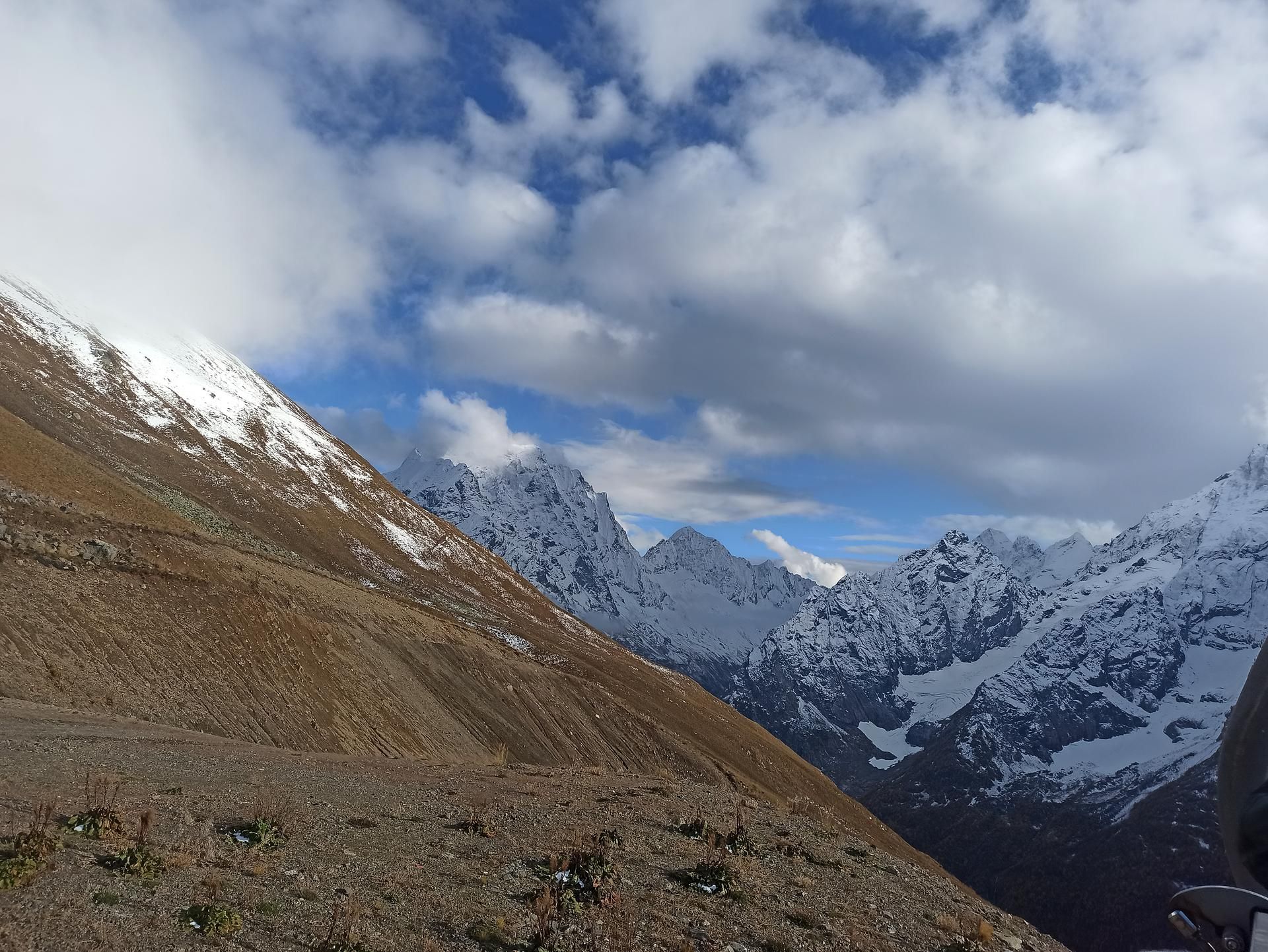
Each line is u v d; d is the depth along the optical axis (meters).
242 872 11.69
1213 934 2.82
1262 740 2.94
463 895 12.28
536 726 56.62
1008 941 14.88
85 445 85.81
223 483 105.94
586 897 13.18
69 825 12.04
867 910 15.24
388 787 21.23
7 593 33.44
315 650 45.97
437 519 156.50
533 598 144.75
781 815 24.44
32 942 8.04
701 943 12.00
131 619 37.12
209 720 34.16
